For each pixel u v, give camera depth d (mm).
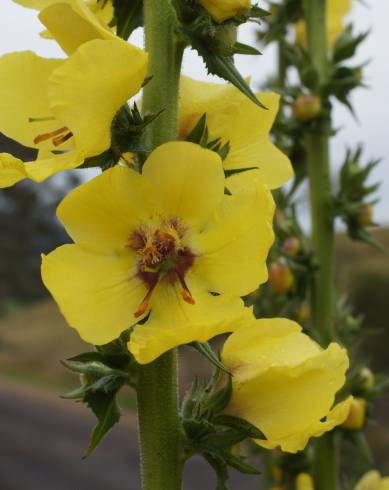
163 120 188
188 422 188
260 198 173
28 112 190
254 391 190
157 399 188
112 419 185
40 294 2756
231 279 179
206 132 193
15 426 1240
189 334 166
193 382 195
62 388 1581
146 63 170
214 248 181
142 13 196
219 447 188
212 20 185
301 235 296
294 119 296
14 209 2723
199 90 201
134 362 187
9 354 1920
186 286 180
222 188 180
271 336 194
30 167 174
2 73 190
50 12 185
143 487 190
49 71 190
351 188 295
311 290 297
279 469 291
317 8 300
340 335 297
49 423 1269
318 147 298
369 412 284
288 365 187
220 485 189
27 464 1025
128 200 179
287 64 336
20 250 2709
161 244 181
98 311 176
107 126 174
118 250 181
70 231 178
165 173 179
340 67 297
